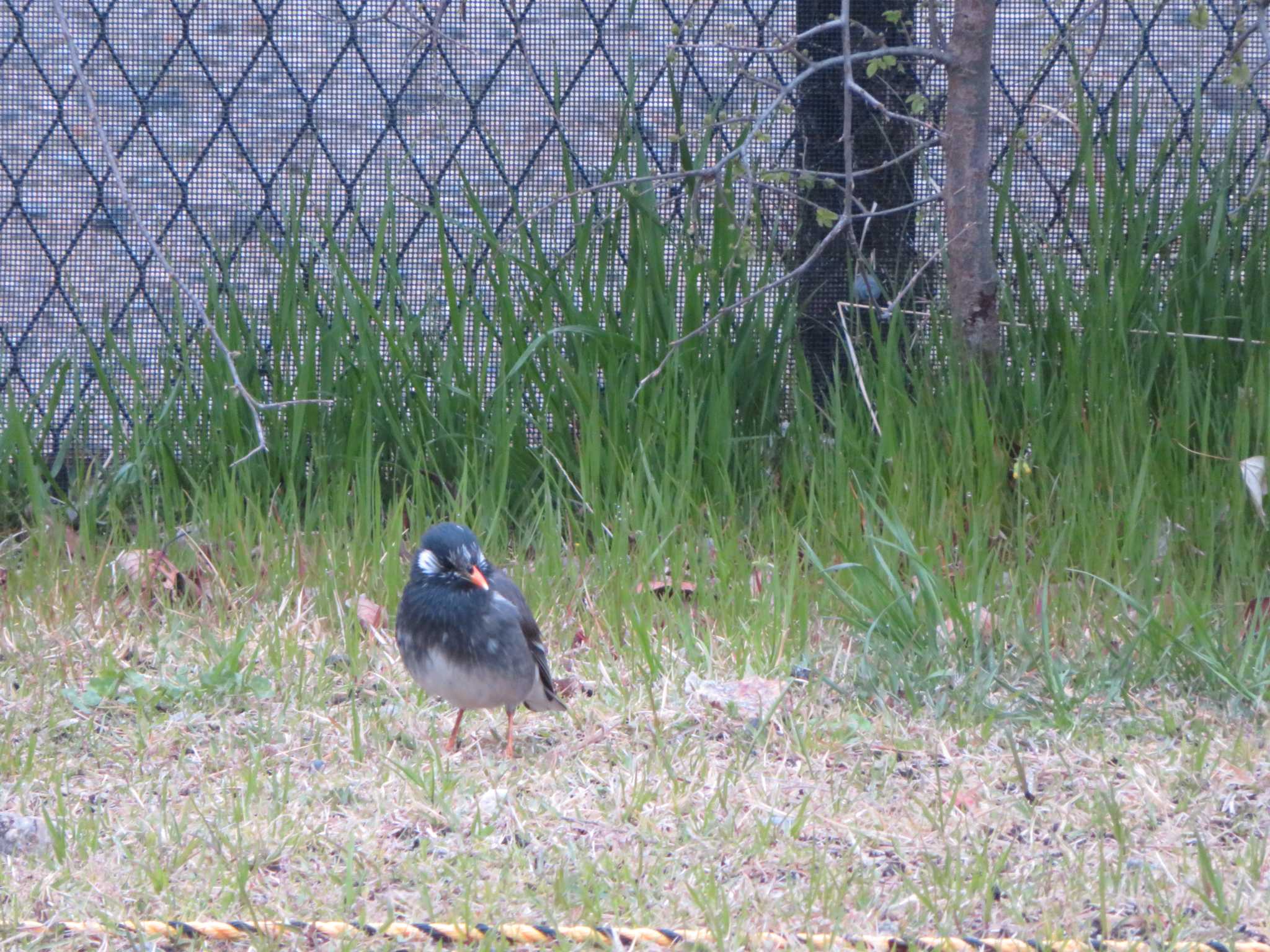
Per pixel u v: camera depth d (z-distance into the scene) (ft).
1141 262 37.19
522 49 37.63
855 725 26.48
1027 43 38.91
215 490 35.53
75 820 22.70
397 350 36.88
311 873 21.16
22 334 39.83
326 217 38.73
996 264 38.29
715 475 35.91
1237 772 24.31
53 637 30.89
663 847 22.02
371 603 32.22
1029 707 27.27
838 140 35.17
